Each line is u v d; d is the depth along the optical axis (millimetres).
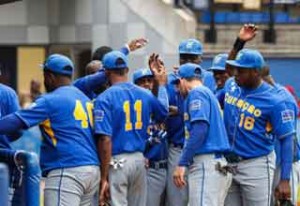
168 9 46094
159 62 26562
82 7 46219
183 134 27969
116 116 25031
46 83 23625
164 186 28438
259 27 50031
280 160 26328
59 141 23047
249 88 25938
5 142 23875
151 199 28438
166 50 45938
